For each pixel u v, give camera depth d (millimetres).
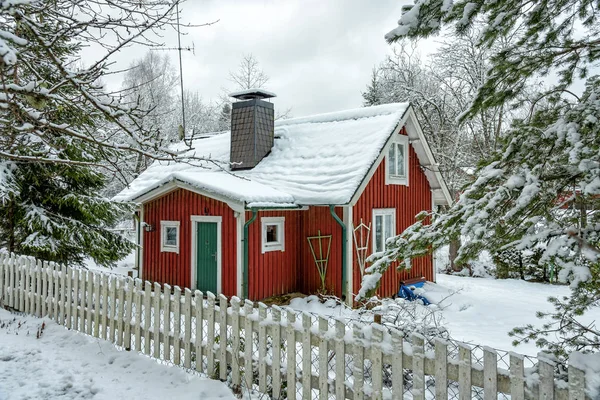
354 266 11773
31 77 5133
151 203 12945
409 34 4160
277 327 4645
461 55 21641
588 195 3680
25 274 8102
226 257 11180
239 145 14734
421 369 3742
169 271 12445
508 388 3350
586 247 3016
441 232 4043
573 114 3785
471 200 4027
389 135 12547
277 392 4605
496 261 4418
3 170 9461
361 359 4078
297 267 12562
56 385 4953
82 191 11148
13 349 6000
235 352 4969
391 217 13492
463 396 3545
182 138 4648
